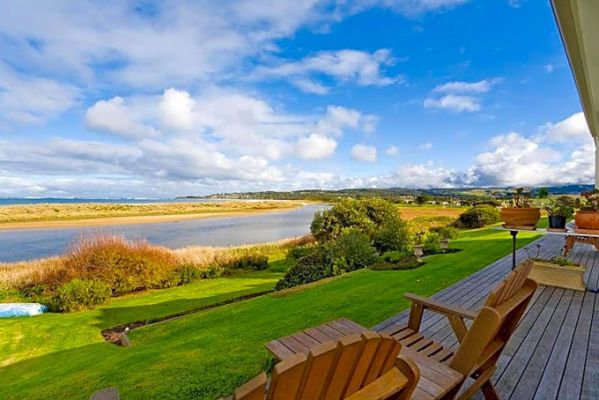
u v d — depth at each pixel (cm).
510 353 257
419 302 212
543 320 323
